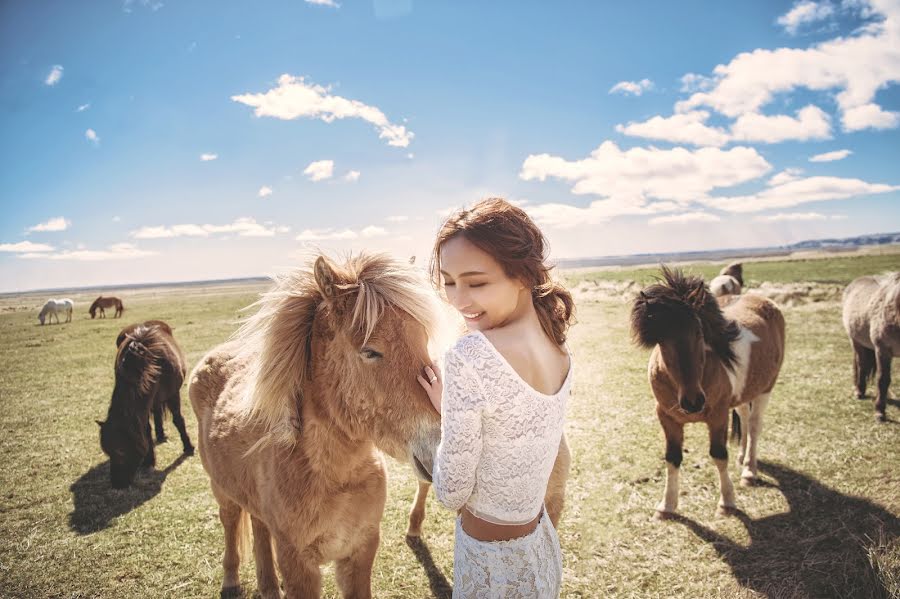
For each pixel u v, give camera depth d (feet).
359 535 7.34
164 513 14.75
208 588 11.12
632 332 12.78
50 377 35.17
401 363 5.53
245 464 7.90
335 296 6.07
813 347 30.48
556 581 4.33
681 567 11.02
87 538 13.43
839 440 16.88
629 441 17.93
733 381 12.82
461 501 3.72
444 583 10.94
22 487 16.94
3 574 11.91
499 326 4.05
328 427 6.59
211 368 9.82
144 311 106.73
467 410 3.53
